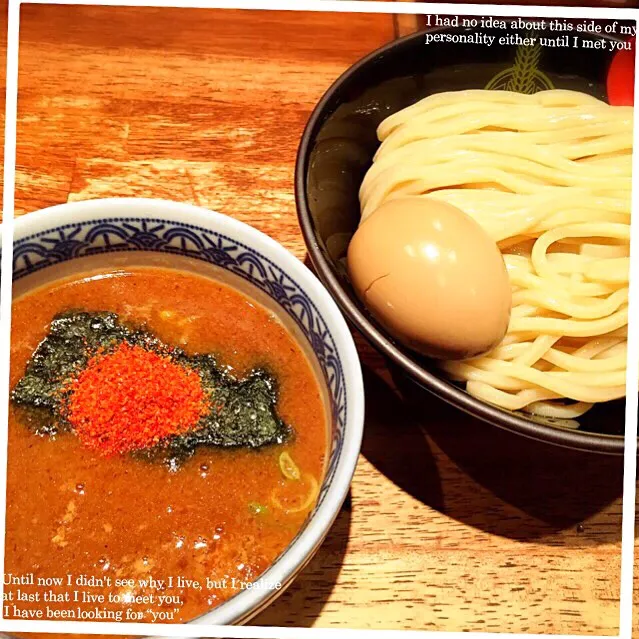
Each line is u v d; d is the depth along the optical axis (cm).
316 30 35
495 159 29
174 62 34
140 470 23
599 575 25
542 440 23
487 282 24
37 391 23
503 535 25
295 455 23
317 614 23
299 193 25
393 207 25
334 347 22
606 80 32
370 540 25
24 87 32
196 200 30
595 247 28
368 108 30
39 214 23
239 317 25
